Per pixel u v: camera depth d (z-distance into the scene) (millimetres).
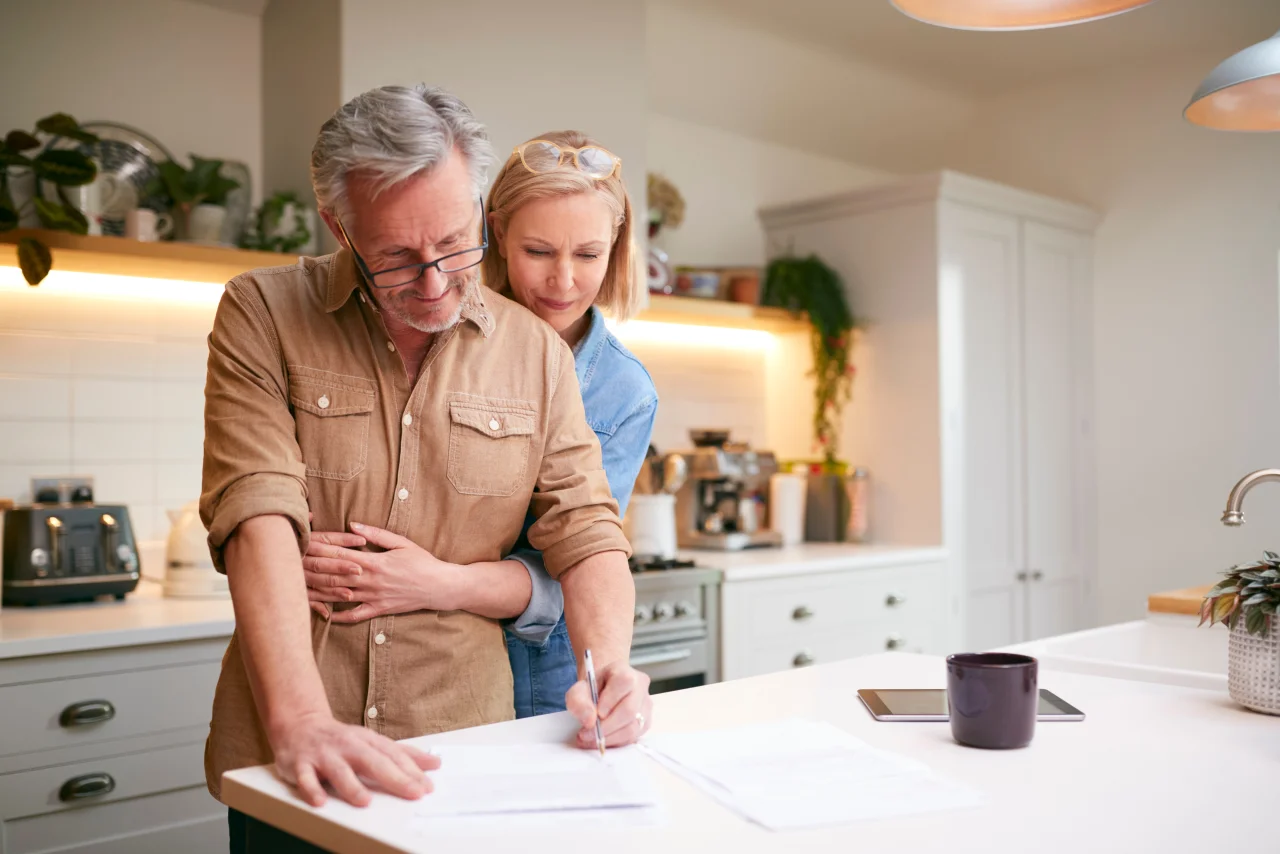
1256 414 3938
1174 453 4133
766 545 3629
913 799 867
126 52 2727
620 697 1048
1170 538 4141
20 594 2273
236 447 1175
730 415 3996
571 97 2975
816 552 3479
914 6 1439
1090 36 3922
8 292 2510
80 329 2598
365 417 1248
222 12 2887
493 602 1300
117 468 2643
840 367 3838
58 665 1954
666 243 3830
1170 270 4148
